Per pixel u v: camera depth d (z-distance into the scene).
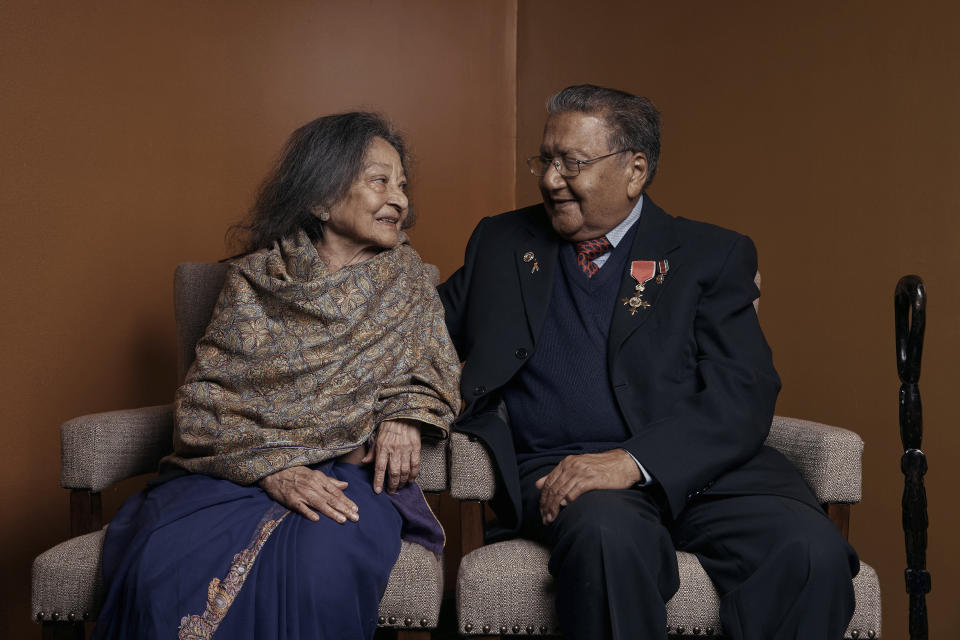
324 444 2.00
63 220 2.78
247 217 2.29
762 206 3.12
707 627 1.82
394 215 2.18
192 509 1.86
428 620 1.86
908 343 2.00
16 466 2.70
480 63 3.82
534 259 2.35
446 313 2.46
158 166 3.01
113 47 2.88
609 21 3.63
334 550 1.80
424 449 2.06
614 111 2.21
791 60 3.04
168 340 3.07
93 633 1.79
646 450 1.96
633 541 1.73
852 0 2.86
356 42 3.48
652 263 2.26
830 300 2.90
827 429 2.11
